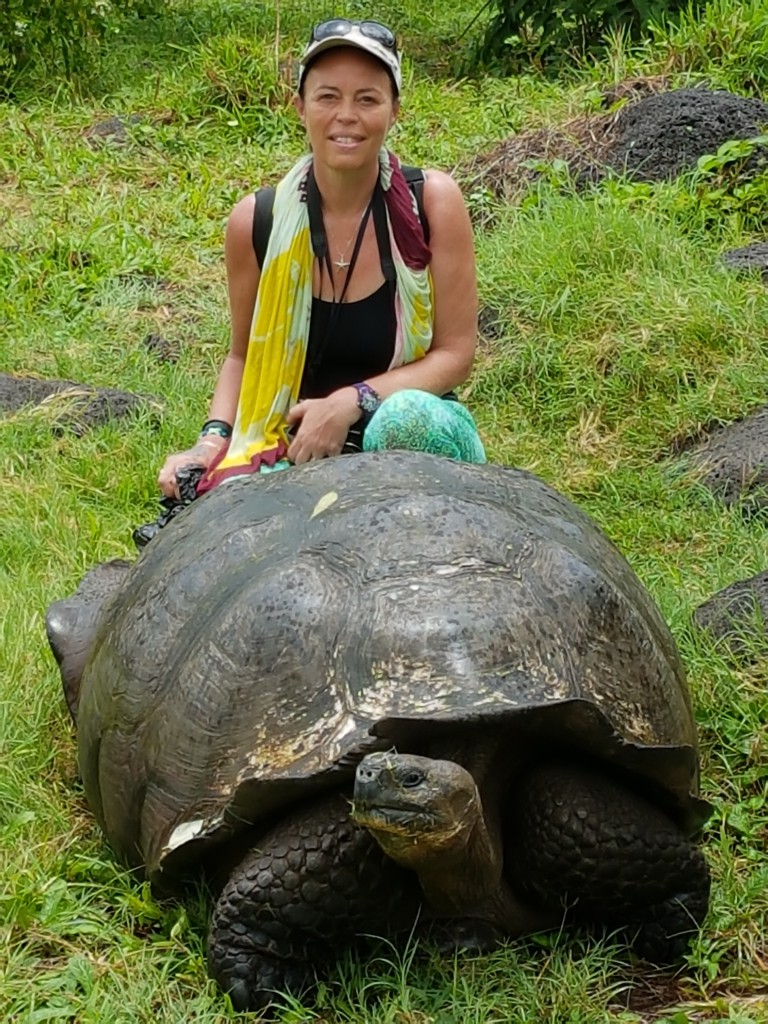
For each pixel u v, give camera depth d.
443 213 3.44
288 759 2.26
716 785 3.02
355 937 2.37
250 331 3.52
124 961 2.42
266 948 2.31
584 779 2.37
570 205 6.14
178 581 2.62
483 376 5.40
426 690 2.26
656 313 5.38
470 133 8.00
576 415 5.20
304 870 2.27
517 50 9.38
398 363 3.47
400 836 2.11
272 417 3.44
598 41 8.89
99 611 3.21
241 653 2.40
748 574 3.96
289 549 2.53
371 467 2.74
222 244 7.01
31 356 5.84
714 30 7.53
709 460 4.75
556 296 5.62
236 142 8.30
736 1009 2.31
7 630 3.57
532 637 2.35
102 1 9.34
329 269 3.40
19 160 7.92
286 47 9.37
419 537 2.47
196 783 2.38
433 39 10.97
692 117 6.73
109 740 2.61
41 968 2.45
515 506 2.69
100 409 5.30
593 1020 2.27
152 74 9.43
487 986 2.32
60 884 2.61
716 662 3.36
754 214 6.27
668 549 4.28
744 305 5.41
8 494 4.52
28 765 3.09
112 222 7.13
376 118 3.29
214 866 2.47
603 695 2.37
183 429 5.05
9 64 9.15
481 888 2.33
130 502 4.62
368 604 2.37
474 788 2.17
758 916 2.56
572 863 2.35
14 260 6.67
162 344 6.01
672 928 2.46
